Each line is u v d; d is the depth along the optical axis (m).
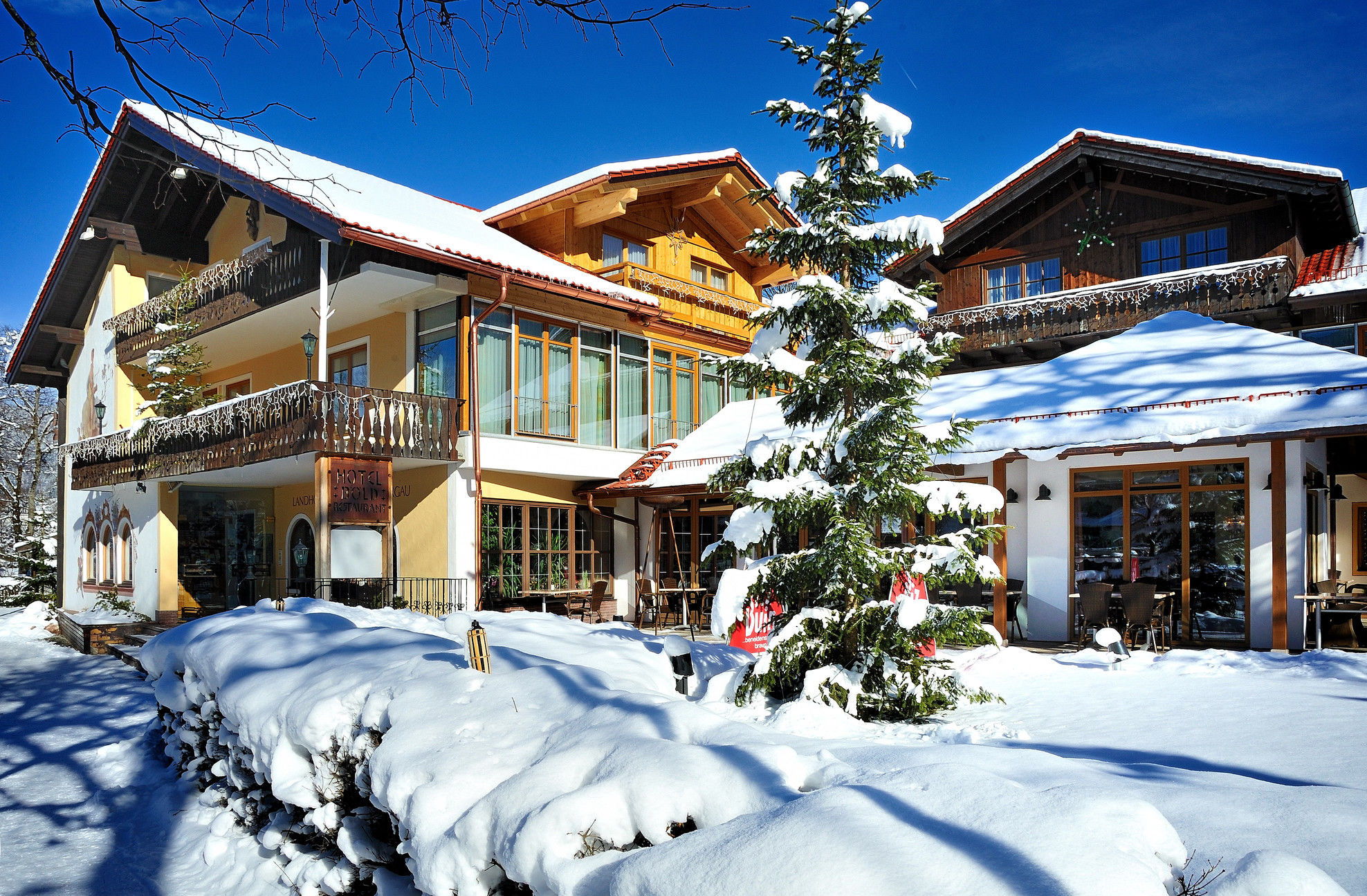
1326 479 13.85
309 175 16.66
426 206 19.36
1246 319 18.84
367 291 15.88
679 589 16.56
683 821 2.93
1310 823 3.11
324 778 4.90
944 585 6.93
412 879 4.44
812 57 7.33
